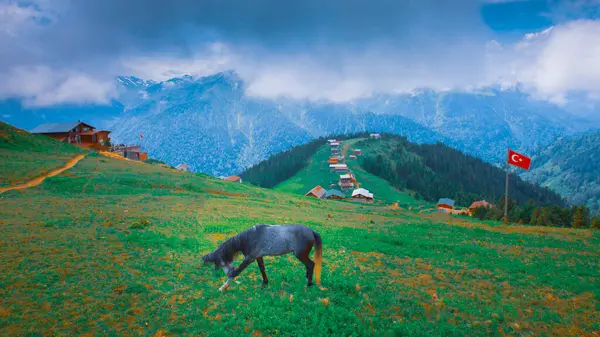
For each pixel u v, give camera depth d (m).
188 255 15.91
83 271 12.73
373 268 15.98
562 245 26.00
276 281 12.73
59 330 8.80
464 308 11.43
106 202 31.58
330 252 18.77
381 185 193.38
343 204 68.50
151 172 55.28
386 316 10.48
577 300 13.19
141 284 11.67
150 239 17.88
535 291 14.02
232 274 11.70
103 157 64.56
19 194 32.88
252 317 9.80
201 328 9.15
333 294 11.70
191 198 39.94
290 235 11.70
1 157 47.66
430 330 9.66
